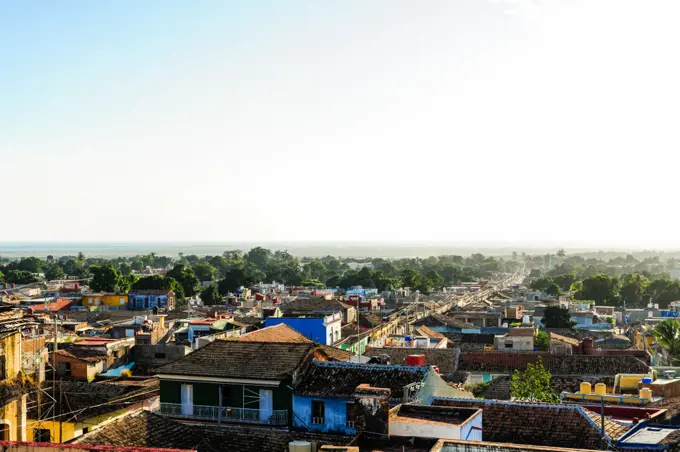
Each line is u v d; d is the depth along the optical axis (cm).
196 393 3819
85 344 7644
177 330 9731
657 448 2833
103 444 2873
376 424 2872
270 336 5325
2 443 2353
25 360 3978
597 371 7175
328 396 3588
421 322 12362
